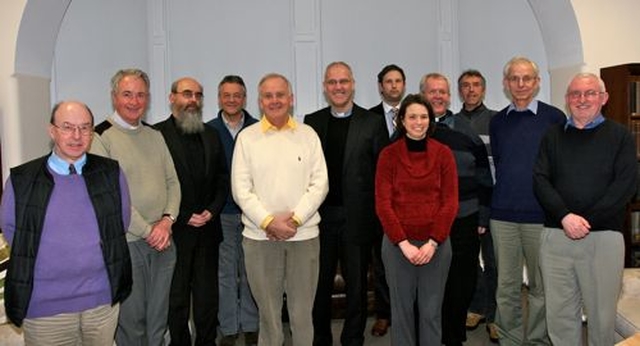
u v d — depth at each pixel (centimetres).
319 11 452
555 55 393
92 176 209
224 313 329
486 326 353
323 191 267
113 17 425
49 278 201
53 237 200
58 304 204
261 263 266
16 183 199
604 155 244
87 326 212
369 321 369
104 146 248
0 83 337
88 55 415
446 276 268
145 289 263
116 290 214
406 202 261
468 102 356
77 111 201
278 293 271
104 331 216
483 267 354
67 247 202
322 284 298
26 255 197
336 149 294
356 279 291
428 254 255
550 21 384
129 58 433
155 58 443
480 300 352
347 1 457
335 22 456
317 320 301
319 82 455
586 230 242
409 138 263
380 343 330
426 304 267
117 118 258
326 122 299
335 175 293
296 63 453
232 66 451
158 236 256
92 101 417
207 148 292
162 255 269
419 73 467
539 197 257
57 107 202
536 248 285
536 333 295
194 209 285
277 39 454
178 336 286
